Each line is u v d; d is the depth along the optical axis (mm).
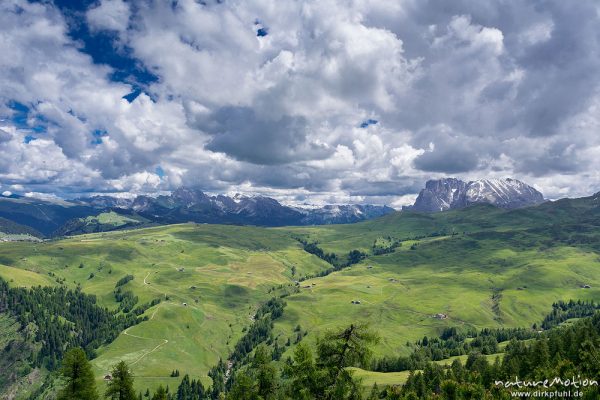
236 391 75625
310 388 52750
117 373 79688
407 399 111875
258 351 76312
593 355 115125
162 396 101312
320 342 51344
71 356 73688
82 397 72438
